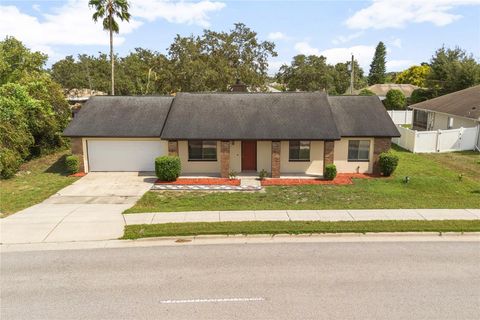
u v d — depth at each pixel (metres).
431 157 27.47
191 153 23.25
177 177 21.91
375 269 10.45
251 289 9.30
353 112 24.09
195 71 42.03
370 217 14.85
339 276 10.02
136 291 9.27
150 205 17.06
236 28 47.38
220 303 8.66
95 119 24.03
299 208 16.23
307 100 24.17
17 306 8.64
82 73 61.81
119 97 25.75
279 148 22.11
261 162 23.41
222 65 43.25
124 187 20.44
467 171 23.25
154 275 10.13
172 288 9.39
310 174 23.19
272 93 24.86
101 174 23.47
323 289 9.30
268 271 10.33
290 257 11.29
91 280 9.89
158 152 23.89
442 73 48.72
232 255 11.45
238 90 29.03
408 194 18.66
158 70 49.78
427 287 9.41
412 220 14.41
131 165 24.05
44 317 8.18
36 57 42.72
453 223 13.96
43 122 27.28
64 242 12.59
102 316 8.17
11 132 23.19
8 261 11.16
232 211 15.77
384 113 24.05
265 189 20.05
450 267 10.59
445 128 33.62
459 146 29.73
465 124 30.84
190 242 12.59
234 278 9.91
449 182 20.17
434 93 48.69
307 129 22.03
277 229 13.36
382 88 63.00
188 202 17.59
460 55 50.09
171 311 8.33
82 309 8.48
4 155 21.72
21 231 13.52
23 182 21.48
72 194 18.97
